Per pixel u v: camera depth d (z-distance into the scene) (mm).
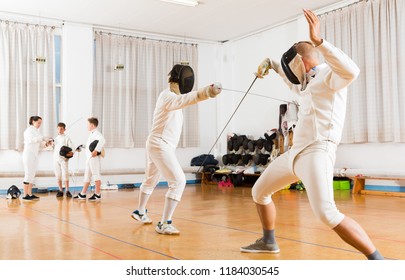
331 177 2197
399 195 7082
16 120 8883
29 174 7133
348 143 8211
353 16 8078
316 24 1977
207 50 11492
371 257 2100
